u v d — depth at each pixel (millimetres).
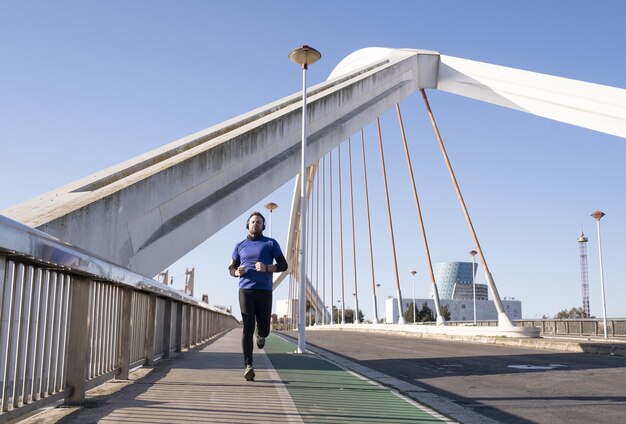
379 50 35875
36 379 4121
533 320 35844
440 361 12578
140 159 15008
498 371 10273
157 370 8094
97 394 5598
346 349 17172
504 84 29844
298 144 20609
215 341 18250
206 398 5457
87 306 4996
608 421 5359
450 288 197750
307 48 15477
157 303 9289
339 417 4762
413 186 34812
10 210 10133
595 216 29844
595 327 29672
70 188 12211
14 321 3693
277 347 15477
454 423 4805
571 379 8969
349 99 25438
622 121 23812
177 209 14367
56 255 3850
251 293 6777
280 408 5035
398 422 4688
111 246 11484
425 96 32719
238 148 17109
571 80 26234
